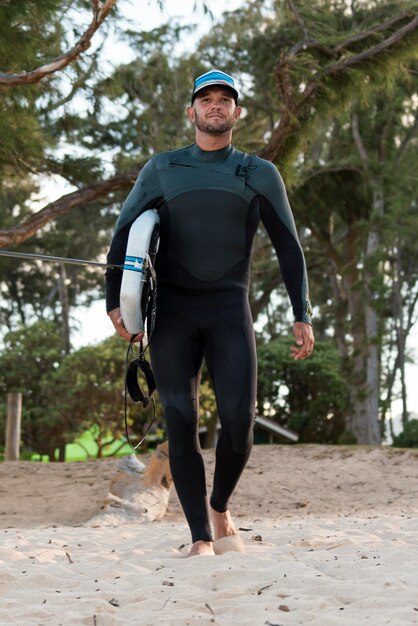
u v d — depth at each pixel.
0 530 9.97
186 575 5.37
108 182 13.44
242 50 34.72
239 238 5.92
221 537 6.11
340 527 9.09
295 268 6.07
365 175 32.94
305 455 16.22
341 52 13.64
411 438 35.12
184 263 5.86
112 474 14.89
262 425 40.88
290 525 9.53
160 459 12.51
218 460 5.88
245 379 5.75
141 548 7.32
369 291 37.00
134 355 5.90
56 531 9.72
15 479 14.76
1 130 13.44
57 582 5.54
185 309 5.86
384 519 10.29
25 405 39.19
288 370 43.78
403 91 33.88
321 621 4.24
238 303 5.88
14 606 4.94
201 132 5.98
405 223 36.06
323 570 5.59
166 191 5.93
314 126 13.54
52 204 13.23
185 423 5.79
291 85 13.16
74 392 35.47
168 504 13.23
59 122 14.98
